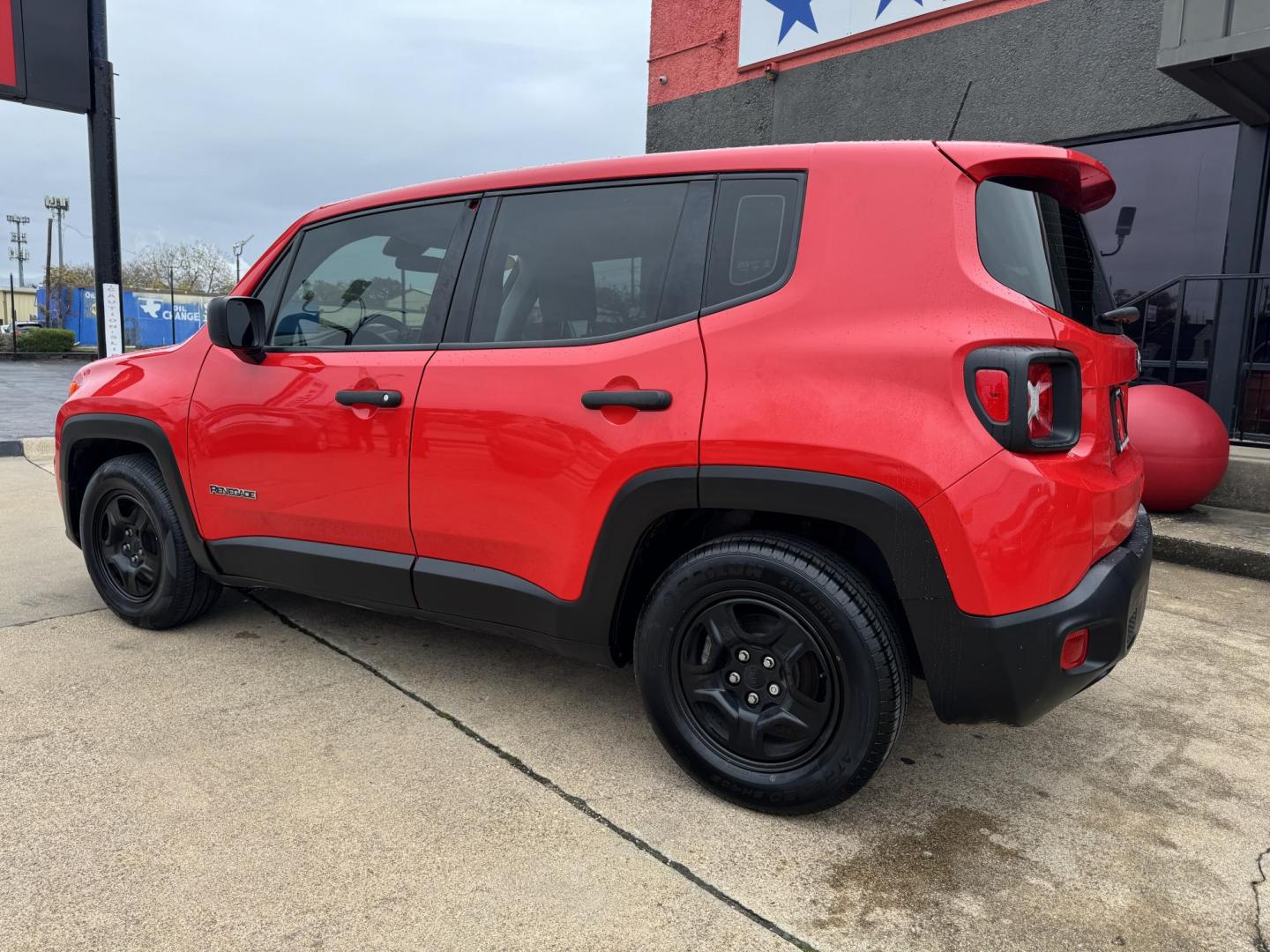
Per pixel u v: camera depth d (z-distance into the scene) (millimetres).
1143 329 6793
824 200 2023
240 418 2836
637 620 2297
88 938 1609
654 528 2180
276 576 2900
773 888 1815
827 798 1990
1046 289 1935
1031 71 7137
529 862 1878
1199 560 4508
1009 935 1687
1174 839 2041
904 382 1836
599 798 2150
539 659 3051
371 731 2475
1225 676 3068
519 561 2350
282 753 2332
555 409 2236
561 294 2352
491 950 1607
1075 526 1828
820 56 8602
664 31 10094
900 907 1765
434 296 2580
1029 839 2029
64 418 3334
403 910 1712
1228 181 6320
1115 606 1906
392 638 3223
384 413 2533
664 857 1913
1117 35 6621
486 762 2311
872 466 1841
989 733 2602
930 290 1863
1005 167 1940
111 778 2176
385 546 2609
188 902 1717
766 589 1974
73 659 2961
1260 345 6273
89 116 8852
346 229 2842
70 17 8562
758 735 2049
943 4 7570
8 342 27984
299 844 1917
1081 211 2295
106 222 9094
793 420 1918
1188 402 5031
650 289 2205
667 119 10211
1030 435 1775
